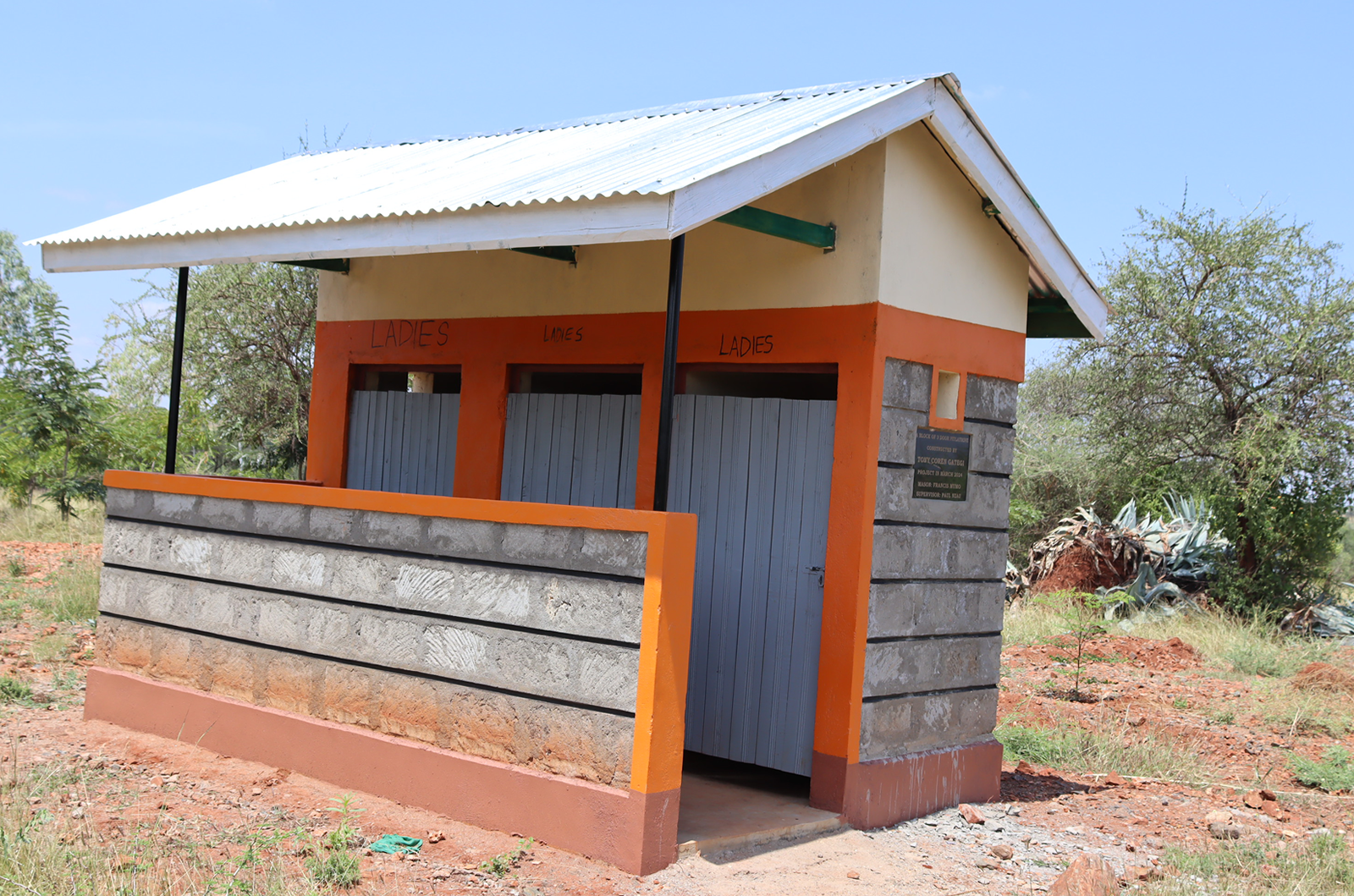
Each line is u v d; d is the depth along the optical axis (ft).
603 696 18.15
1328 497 57.31
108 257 26.73
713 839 19.13
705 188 17.90
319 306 32.94
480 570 19.81
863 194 21.94
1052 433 78.13
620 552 18.13
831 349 22.16
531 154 26.73
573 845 18.19
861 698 21.74
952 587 24.14
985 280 24.70
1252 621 52.80
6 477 58.95
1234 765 30.37
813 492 22.54
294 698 22.36
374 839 18.45
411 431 30.71
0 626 34.94
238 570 23.49
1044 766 29.63
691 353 24.27
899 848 20.89
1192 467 63.00
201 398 65.98
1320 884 20.03
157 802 19.84
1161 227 63.46
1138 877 19.90
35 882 15.31
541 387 29.50
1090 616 50.01
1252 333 60.90
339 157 35.12
